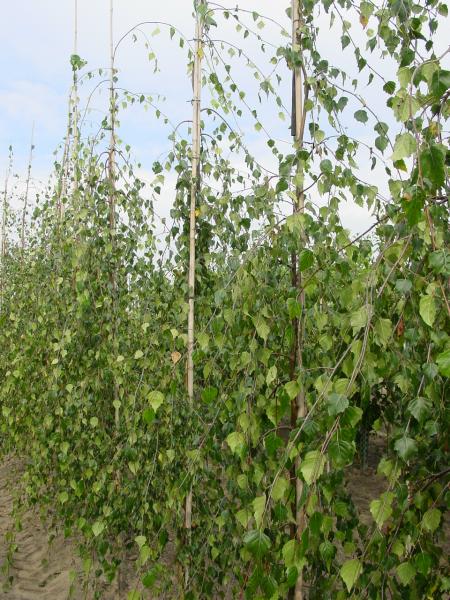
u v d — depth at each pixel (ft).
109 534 9.32
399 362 4.74
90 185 9.24
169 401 7.41
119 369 8.65
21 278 14.65
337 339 6.10
